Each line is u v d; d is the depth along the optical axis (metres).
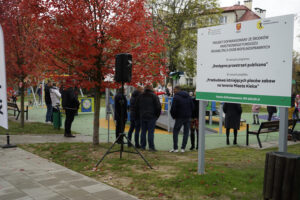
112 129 13.06
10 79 11.97
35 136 10.08
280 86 4.23
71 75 7.83
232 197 4.21
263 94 4.43
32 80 11.80
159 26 28.80
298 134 10.37
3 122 7.08
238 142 10.53
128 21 7.39
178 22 31.98
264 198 3.70
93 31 6.82
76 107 10.19
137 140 8.55
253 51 4.54
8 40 10.88
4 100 7.01
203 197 4.26
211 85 5.17
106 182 5.07
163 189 4.63
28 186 4.82
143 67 7.88
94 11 7.34
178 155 7.69
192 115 8.89
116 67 6.36
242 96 4.71
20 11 10.04
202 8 32.50
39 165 6.17
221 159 7.11
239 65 4.73
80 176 5.39
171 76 20.34
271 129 9.79
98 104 8.19
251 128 14.66
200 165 5.38
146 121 8.17
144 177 5.27
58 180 5.14
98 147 7.98
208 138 11.31
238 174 5.38
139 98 8.29
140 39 7.54
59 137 10.06
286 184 3.44
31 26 10.34
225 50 4.93
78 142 8.99
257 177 5.20
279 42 4.23
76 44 6.91
